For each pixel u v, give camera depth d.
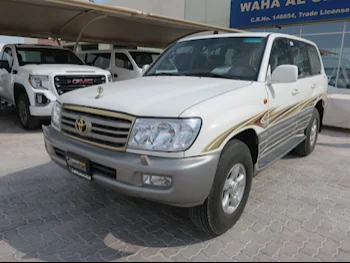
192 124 2.35
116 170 2.46
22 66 6.91
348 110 7.55
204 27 9.96
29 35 10.63
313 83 4.87
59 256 2.55
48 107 6.25
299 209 3.47
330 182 4.31
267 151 3.56
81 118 2.75
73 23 9.61
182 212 3.31
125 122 2.47
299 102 4.25
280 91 3.59
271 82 3.37
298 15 12.76
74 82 6.56
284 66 3.24
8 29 10.15
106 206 3.41
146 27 10.17
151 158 2.35
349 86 12.53
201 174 2.36
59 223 3.04
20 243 2.71
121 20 9.12
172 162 2.30
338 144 6.48
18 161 4.71
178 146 2.32
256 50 3.55
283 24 13.37
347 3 11.42
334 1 11.71
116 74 9.55
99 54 10.27
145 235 2.88
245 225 3.09
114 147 2.52
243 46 3.67
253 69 3.36
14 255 2.54
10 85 7.21
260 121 3.12
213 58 3.71
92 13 8.38
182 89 2.88
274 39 3.75
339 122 7.73
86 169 2.68
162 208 3.39
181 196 2.34
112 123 2.53
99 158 2.53
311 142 5.40
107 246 2.71
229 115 2.64
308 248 2.74
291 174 4.57
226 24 15.37
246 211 3.38
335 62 12.82
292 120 4.12
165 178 2.34
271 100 3.35
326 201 3.70
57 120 3.17
